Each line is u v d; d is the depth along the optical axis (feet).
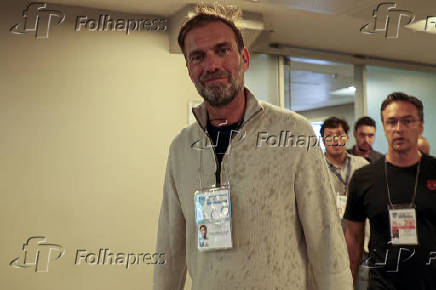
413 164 7.51
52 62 13.17
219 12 4.76
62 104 13.24
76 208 13.23
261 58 17.48
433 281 7.12
